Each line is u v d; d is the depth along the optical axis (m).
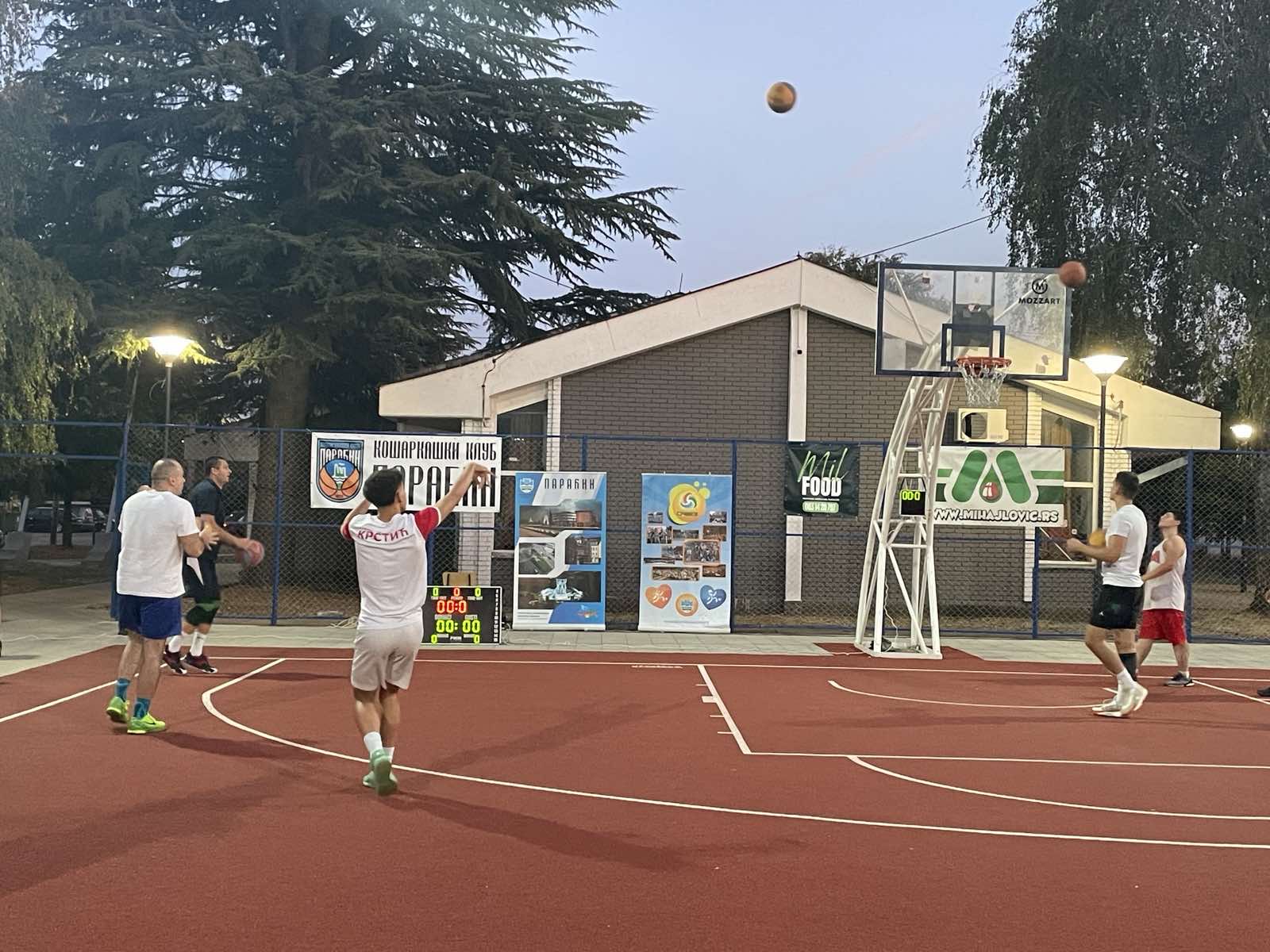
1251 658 16.28
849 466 16.56
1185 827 6.82
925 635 17.73
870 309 19.92
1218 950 4.81
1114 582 10.78
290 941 4.66
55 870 5.54
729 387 20.08
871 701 11.61
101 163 21.03
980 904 5.32
